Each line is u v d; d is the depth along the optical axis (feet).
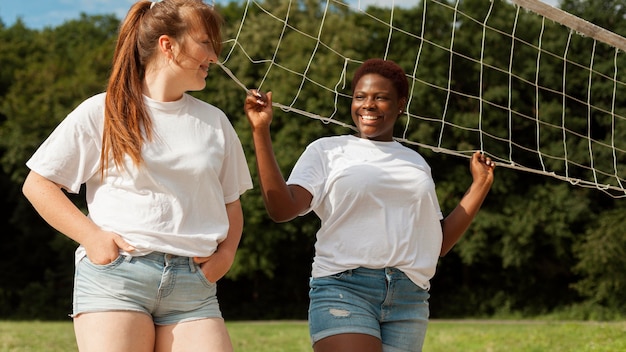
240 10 98.48
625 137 78.28
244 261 90.63
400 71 11.94
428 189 11.37
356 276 10.98
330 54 79.71
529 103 81.82
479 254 91.15
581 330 38.93
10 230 102.94
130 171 9.10
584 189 86.48
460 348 34.17
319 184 11.35
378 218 11.10
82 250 9.24
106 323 8.79
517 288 96.12
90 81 98.17
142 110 9.29
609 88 74.79
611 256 84.33
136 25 9.65
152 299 9.04
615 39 15.08
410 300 11.21
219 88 81.92
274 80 80.69
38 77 102.27
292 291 100.89
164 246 9.04
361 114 11.80
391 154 11.64
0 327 45.21
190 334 9.12
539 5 14.57
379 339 10.89
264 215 88.22
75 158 9.25
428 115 80.43
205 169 9.33
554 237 88.48
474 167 12.90
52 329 42.75
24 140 94.99
